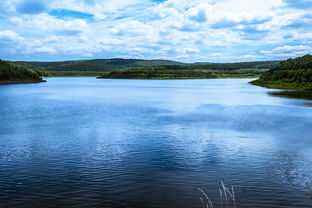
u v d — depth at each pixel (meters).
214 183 13.76
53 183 13.85
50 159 17.97
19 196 12.38
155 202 11.73
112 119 35.09
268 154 18.84
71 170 15.80
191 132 26.56
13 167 16.36
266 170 15.64
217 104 52.47
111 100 62.28
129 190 12.96
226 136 24.62
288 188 13.07
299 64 135.25
